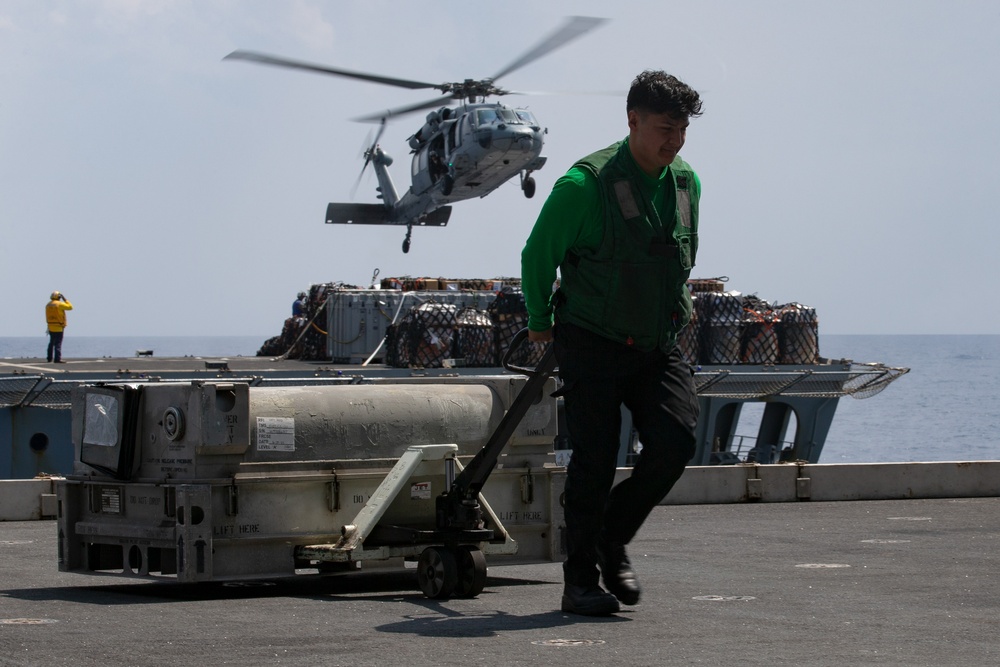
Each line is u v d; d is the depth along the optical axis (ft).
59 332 103.04
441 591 20.44
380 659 14.37
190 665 14.10
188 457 21.94
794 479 43.65
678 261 17.93
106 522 23.26
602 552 18.72
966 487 43.83
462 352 86.94
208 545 21.48
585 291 17.93
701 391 81.00
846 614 18.01
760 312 92.79
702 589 21.36
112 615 18.58
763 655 14.49
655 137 17.53
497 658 14.37
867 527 33.81
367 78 117.80
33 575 25.36
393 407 23.75
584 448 18.17
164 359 113.29
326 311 105.19
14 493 41.34
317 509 22.70
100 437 23.17
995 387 515.09
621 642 15.52
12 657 14.71
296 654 14.78
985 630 16.40
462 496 20.99
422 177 125.59
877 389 85.25
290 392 23.08
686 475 43.16
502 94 121.60
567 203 17.62
